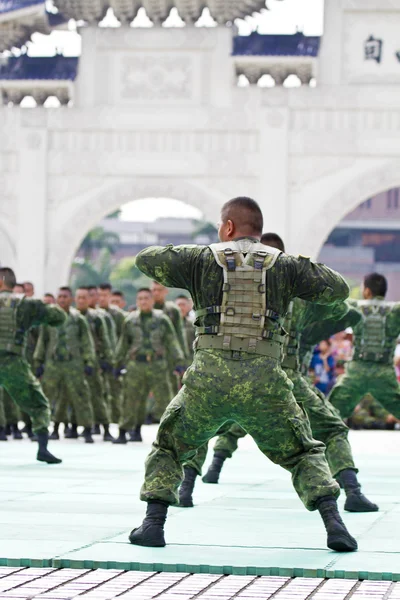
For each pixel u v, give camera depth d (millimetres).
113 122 48938
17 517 13047
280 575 9586
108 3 48812
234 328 10562
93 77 49219
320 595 8711
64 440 29172
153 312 27953
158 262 10805
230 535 11688
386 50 47594
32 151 49344
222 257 10719
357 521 13070
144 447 26516
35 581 9117
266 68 48469
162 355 27922
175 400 10914
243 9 48125
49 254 49406
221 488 16812
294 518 13195
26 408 20344
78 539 11195
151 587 8938
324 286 10789
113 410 32281
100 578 9281
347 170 47875
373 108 47594
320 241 48125
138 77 48938
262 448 10828
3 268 19594
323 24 47906
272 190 48031
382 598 8617
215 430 10852
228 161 48344
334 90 47719
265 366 10547
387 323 18281
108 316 31094
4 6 48594
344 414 18656
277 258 10805
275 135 48000
